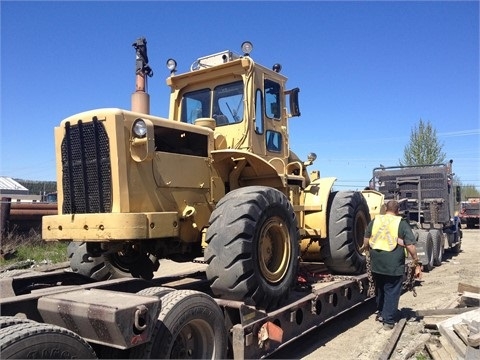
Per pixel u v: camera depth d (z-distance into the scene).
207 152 5.07
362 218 6.87
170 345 3.37
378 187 14.44
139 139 4.18
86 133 4.29
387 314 5.95
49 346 2.67
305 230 6.20
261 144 5.63
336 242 6.34
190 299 3.60
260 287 4.27
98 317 2.92
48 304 3.23
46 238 4.37
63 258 10.80
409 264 8.04
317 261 6.93
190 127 4.85
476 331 4.47
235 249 4.12
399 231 6.01
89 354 2.89
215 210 4.40
